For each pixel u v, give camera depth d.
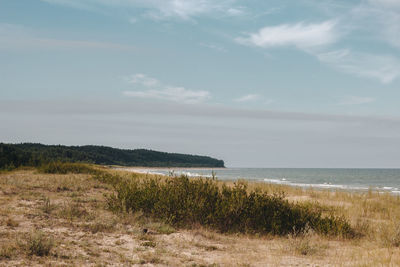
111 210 11.48
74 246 6.94
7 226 8.01
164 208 10.82
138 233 8.58
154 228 9.52
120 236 8.24
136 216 10.38
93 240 7.60
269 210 11.26
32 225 8.39
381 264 6.38
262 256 7.32
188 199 10.95
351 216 12.97
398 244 8.87
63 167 30.00
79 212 10.60
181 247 7.68
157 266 6.06
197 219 10.66
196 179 12.59
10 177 21.19
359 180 70.25
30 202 12.02
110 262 6.11
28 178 21.16
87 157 138.00
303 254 7.72
